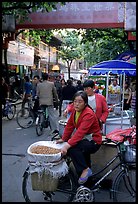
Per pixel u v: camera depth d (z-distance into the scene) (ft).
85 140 14.26
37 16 46.32
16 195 16.31
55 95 33.40
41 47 102.89
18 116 37.81
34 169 13.34
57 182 13.52
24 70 86.33
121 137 14.57
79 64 210.38
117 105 33.50
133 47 53.83
